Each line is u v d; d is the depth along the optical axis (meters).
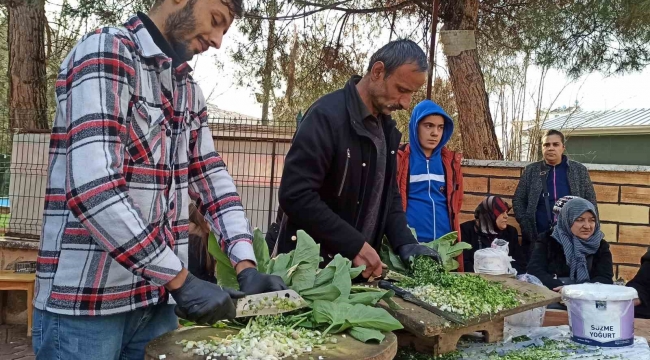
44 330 1.50
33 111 6.44
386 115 2.63
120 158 1.37
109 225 1.29
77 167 1.30
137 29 1.51
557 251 4.24
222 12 1.56
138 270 1.33
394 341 1.58
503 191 5.66
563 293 2.31
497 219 4.96
